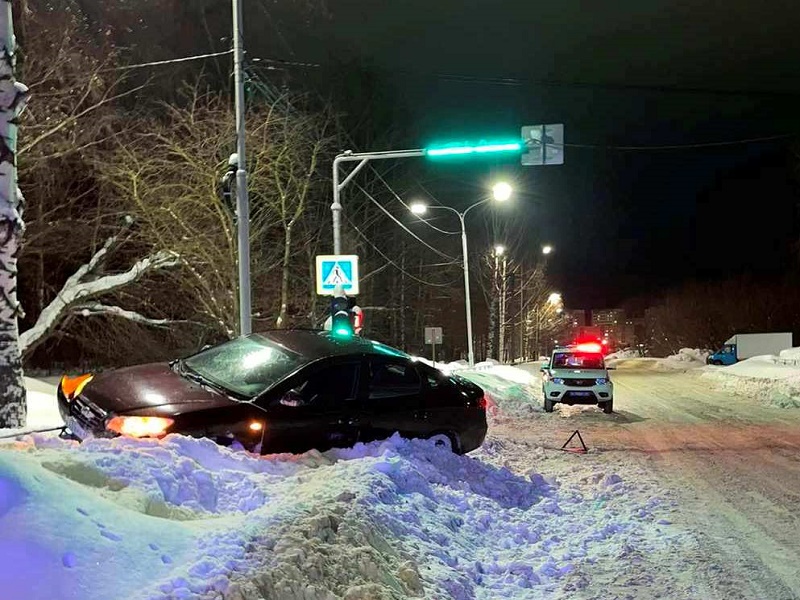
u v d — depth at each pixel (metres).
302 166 24.55
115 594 3.69
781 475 10.05
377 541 5.17
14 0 9.50
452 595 5.04
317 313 28.08
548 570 5.88
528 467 10.65
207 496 5.38
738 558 6.32
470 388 8.95
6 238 8.45
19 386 8.58
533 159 14.93
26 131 17.22
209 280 22.89
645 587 5.58
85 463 4.90
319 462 6.86
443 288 49.31
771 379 24.61
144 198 20.28
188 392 7.02
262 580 4.02
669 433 14.46
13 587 3.50
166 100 22.77
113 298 26.02
